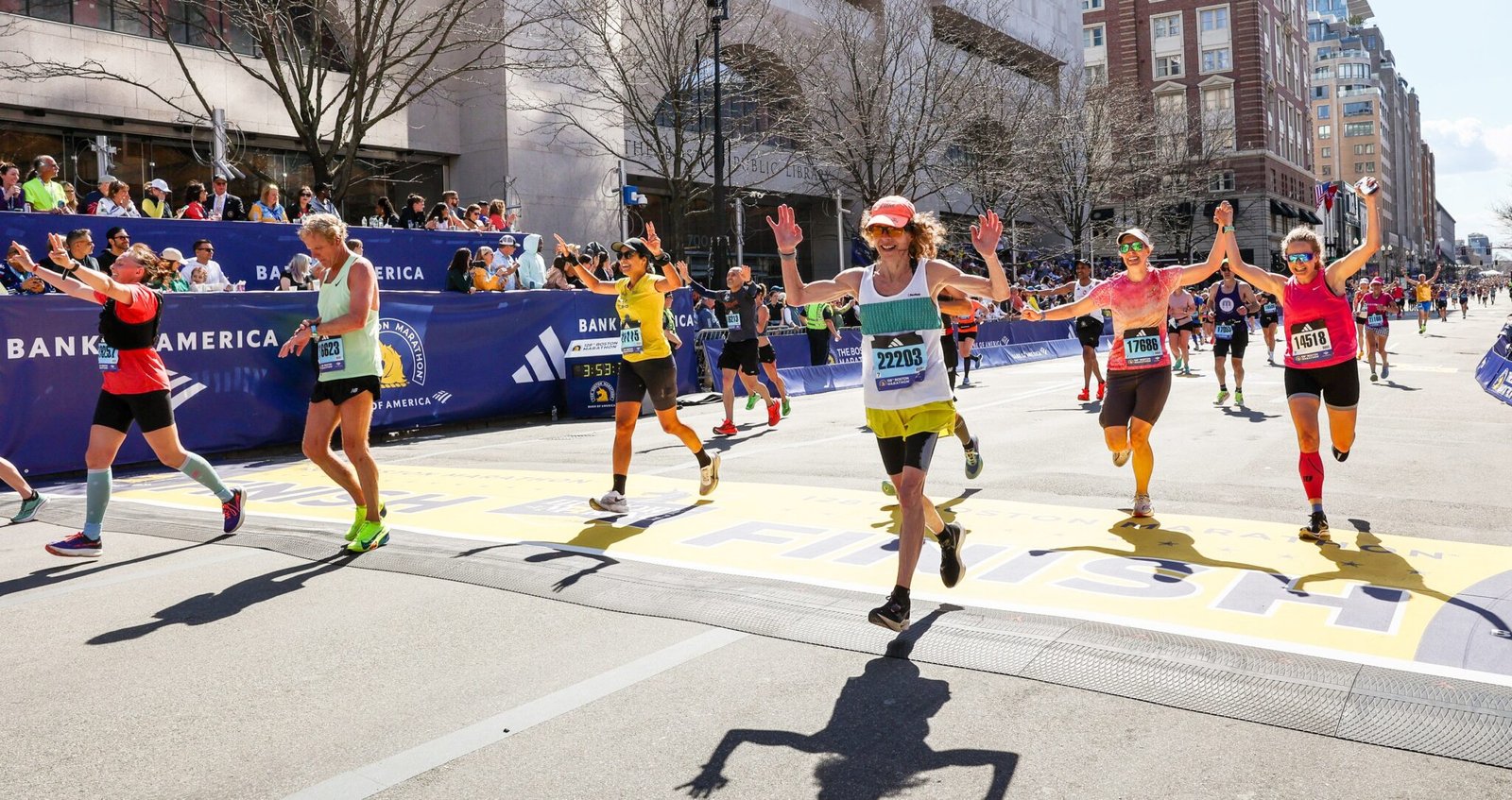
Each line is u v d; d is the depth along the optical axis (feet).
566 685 12.05
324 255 18.25
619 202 90.63
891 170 108.37
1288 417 37.70
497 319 44.70
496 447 36.14
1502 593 14.75
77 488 29.12
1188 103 224.33
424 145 81.92
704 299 59.88
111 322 19.10
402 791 9.43
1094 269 140.67
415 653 13.29
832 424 39.86
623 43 85.97
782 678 12.13
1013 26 148.97
